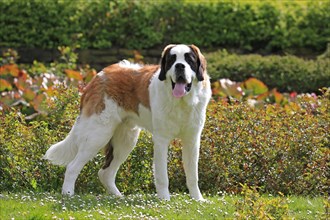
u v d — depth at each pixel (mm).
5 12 20766
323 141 12008
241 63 18281
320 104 12945
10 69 16656
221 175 11531
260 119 12078
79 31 20812
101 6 20875
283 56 19406
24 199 9828
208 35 21047
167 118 9891
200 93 9914
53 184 11484
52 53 20703
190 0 21219
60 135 11781
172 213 9117
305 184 11500
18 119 12703
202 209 9430
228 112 12086
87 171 11391
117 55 20672
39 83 15938
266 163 11688
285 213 8617
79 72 17469
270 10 21125
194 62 9734
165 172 10023
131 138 10734
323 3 21344
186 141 10195
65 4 20875
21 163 11438
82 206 9320
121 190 11500
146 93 10125
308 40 20906
